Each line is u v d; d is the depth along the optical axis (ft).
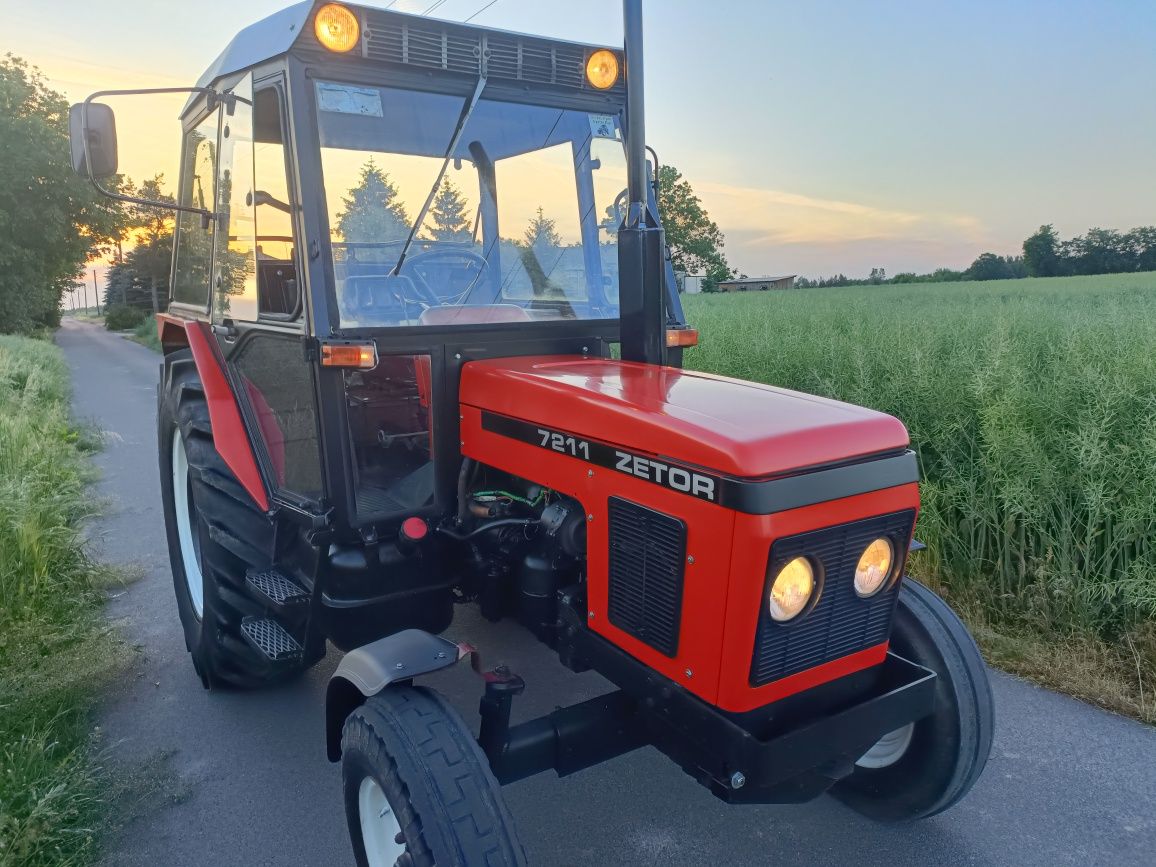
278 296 8.88
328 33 7.80
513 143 9.27
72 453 25.18
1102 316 21.57
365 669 6.70
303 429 8.54
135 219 109.40
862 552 6.41
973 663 7.82
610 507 6.87
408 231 8.58
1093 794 8.98
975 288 66.64
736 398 7.04
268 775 9.52
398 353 8.29
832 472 6.05
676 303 10.30
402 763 6.10
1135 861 8.02
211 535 9.93
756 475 5.74
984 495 13.55
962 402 15.76
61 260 104.68
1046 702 10.75
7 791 8.53
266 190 8.70
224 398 10.12
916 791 8.07
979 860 8.07
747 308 36.45
